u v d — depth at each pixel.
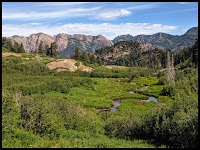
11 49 130.12
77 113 20.14
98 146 11.95
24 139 12.16
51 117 15.70
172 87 49.81
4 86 42.28
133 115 19.73
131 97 49.56
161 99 45.28
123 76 102.75
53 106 19.27
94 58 142.62
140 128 16.59
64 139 13.47
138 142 14.13
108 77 98.88
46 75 74.75
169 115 15.97
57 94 46.31
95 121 21.94
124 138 16.33
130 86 68.88
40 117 15.55
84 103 40.50
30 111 15.60
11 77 55.12
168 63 69.31
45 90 46.34
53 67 88.94
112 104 42.47
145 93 54.44
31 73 70.44
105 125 20.42
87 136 15.37
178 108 16.22
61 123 16.30
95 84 70.31
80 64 104.44
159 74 101.94
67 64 92.06
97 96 49.78
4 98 14.91
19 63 78.06
